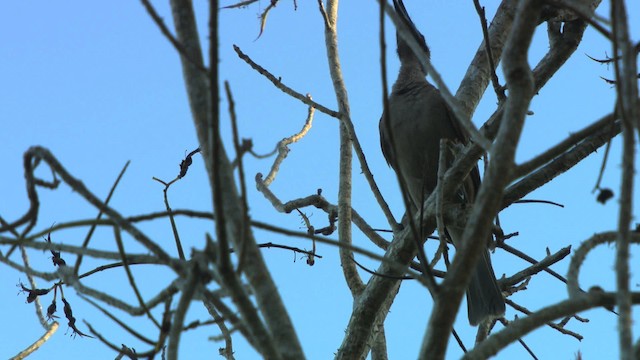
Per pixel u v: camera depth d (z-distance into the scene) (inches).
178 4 174.1
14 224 180.4
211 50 145.9
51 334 268.2
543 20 295.1
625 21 149.6
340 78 345.7
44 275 188.5
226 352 239.8
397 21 180.7
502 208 290.2
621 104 146.9
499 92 278.5
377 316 290.4
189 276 158.4
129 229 167.2
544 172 285.3
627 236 141.3
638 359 148.0
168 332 171.5
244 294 151.6
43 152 172.2
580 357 182.9
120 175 182.9
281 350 157.6
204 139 167.2
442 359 151.9
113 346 174.6
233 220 163.8
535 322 159.5
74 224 173.2
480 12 274.5
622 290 137.2
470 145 289.1
